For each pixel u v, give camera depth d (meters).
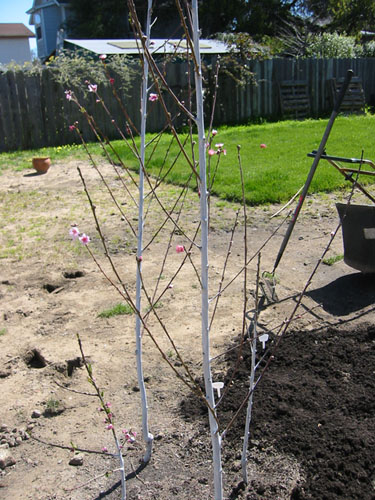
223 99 15.87
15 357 3.83
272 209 6.96
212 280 4.97
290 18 29.58
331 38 21.34
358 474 2.45
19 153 12.68
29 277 5.25
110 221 6.90
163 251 5.79
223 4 27.78
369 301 4.36
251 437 2.78
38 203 7.99
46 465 2.79
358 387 3.08
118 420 3.10
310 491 2.40
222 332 3.99
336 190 7.61
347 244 4.68
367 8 28.02
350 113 17.16
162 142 11.97
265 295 4.39
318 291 4.62
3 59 42.03
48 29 34.00
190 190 8.05
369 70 18.28
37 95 13.33
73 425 3.09
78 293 4.86
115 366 3.65
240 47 16.12
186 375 3.48
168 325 4.17
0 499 2.56
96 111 13.95
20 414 3.21
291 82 16.80
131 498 2.51
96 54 16.61
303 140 11.45
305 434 2.73
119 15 29.95
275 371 3.34
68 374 3.68
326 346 3.58
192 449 2.79
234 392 3.15
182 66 14.54
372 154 9.39
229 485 2.52
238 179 8.15
